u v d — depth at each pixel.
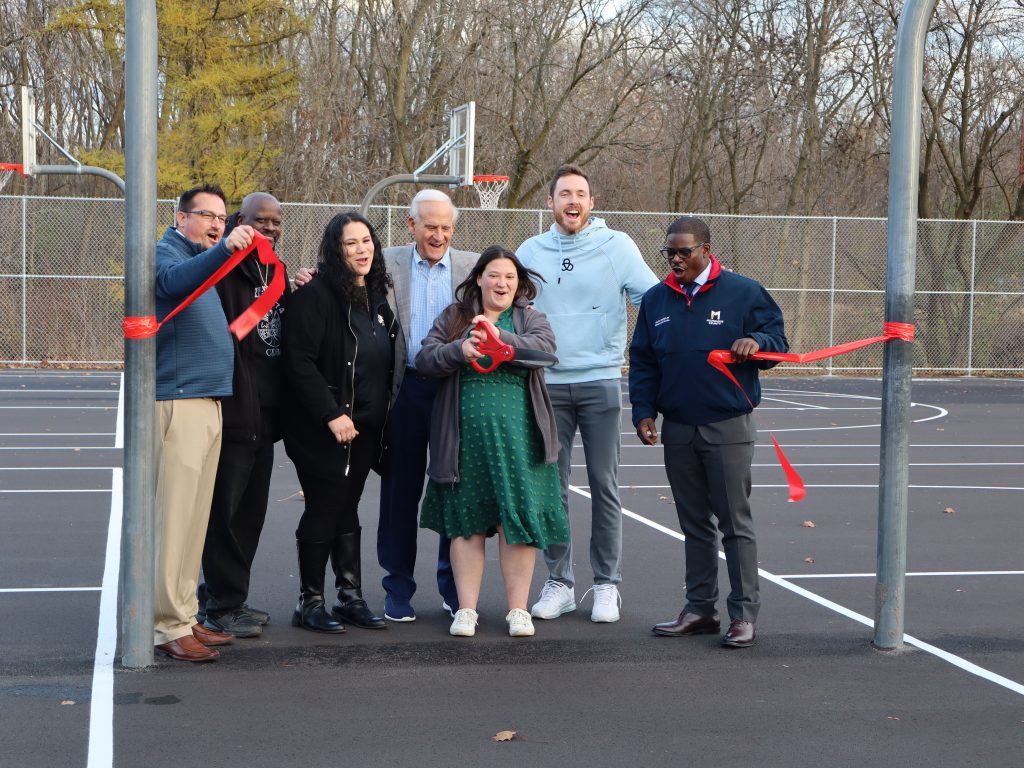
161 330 5.45
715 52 30.94
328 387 5.88
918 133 5.68
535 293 6.25
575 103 31.39
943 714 4.93
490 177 23.09
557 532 6.06
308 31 26.61
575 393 6.41
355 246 5.90
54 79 29.72
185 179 25.06
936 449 14.69
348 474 6.07
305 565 6.11
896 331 5.75
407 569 6.30
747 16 30.55
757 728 4.74
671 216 24.59
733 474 5.90
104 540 8.39
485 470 5.95
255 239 5.18
